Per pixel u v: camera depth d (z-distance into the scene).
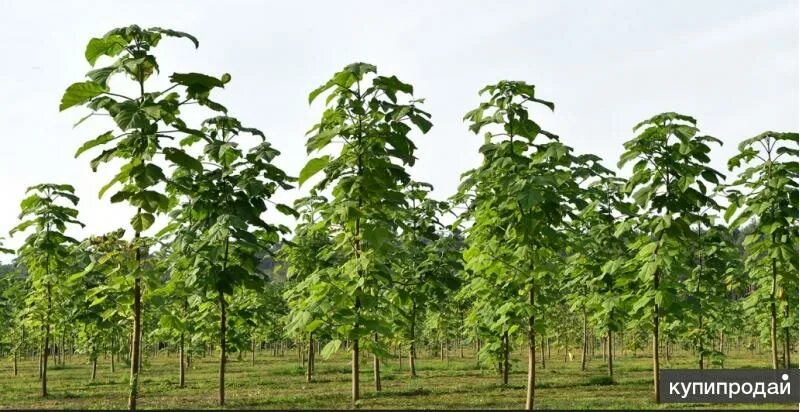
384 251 12.77
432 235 19.81
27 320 18.78
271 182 14.48
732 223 15.74
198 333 17.97
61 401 17.36
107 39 9.77
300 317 12.54
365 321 12.53
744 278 22.28
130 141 9.73
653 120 14.10
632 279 15.59
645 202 13.92
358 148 12.05
